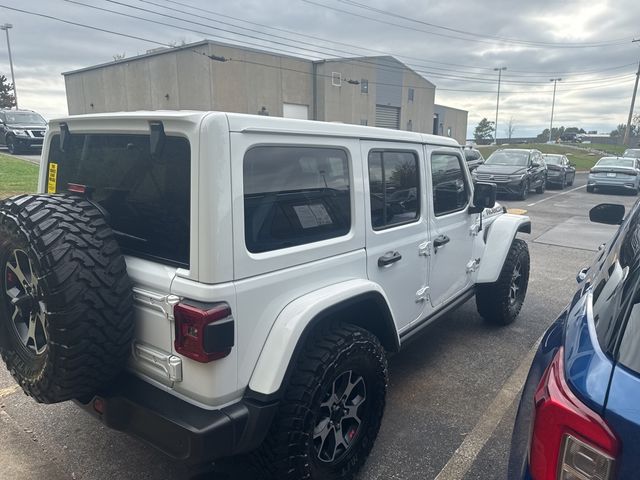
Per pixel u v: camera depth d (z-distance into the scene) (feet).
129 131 7.37
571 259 26.73
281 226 7.45
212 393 6.61
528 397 5.85
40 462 9.23
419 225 11.00
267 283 7.12
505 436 10.24
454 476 9.03
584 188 71.87
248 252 6.89
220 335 6.42
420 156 10.90
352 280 8.79
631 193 62.54
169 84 108.47
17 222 6.71
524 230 16.25
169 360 6.78
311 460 7.73
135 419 7.09
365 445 8.90
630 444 3.86
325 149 8.25
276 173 7.35
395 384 12.38
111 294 6.70
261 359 7.13
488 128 289.12
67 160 8.79
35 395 7.22
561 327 6.09
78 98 138.41
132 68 116.57
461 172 12.98
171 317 6.66
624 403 3.97
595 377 4.28
